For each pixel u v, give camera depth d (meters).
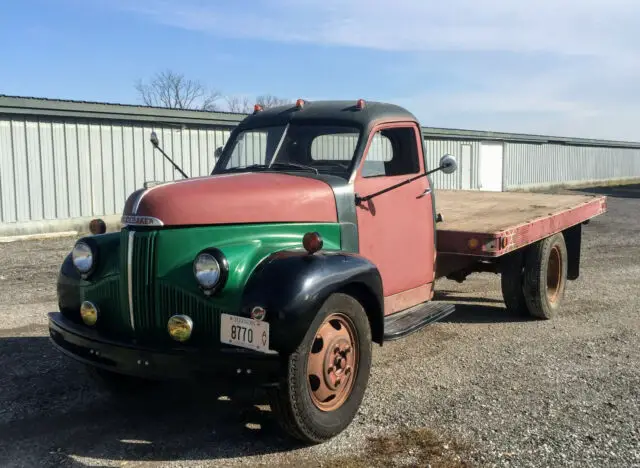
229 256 3.59
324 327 3.75
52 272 9.63
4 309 7.19
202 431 3.95
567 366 5.25
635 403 4.42
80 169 14.95
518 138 32.88
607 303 7.66
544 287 6.64
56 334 4.08
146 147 16.27
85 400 4.47
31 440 3.80
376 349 5.72
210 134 17.69
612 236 14.56
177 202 3.69
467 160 29.64
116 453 3.64
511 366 5.24
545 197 9.00
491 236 5.50
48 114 14.08
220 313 3.54
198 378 3.44
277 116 5.17
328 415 3.74
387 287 4.93
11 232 13.80
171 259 3.65
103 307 3.93
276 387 3.43
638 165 49.06
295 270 3.54
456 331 6.36
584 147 40.31
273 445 3.75
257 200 3.97
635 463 3.52
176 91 44.25
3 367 5.12
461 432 3.92
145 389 4.64
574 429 3.97
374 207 4.75
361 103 4.95
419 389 4.68
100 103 14.98
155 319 3.69
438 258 5.95
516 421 4.09
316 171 4.65
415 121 5.36
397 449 3.69
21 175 13.91
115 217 15.72
